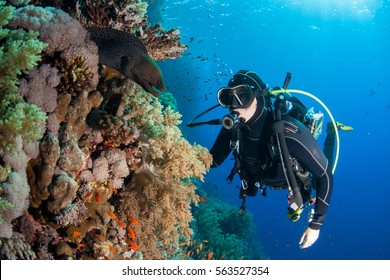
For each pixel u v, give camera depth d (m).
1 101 2.47
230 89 3.34
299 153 3.29
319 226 3.39
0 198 2.32
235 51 59.38
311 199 3.69
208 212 11.05
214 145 4.08
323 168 3.28
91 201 3.05
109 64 3.22
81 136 3.10
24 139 2.51
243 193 3.94
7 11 2.63
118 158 3.14
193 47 46.00
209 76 49.06
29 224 2.69
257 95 3.38
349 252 34.47
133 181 3.42
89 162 3.07
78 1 3.64
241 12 42.41
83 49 2.92
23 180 2.48
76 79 2.90
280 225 32.22
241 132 3.61
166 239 4.18
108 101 3.52
